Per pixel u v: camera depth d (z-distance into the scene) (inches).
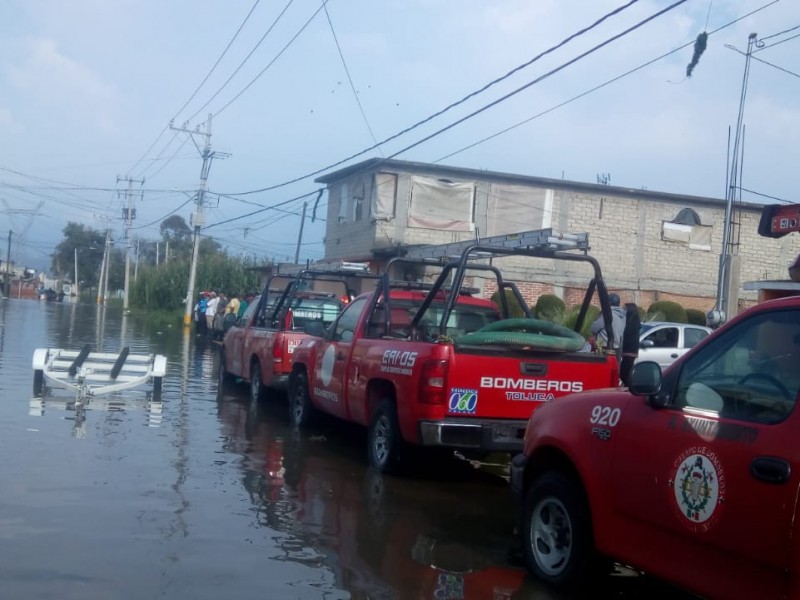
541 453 234.7
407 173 1199.6
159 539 248.5
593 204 1259.8
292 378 470.9
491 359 313.0
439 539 266.1
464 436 310.2
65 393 534.0
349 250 1278.3
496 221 1225.4
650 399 196.4
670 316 1089.4
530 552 233.1
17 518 260.5
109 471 329.7
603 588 223.5
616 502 200.5
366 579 225.6
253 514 282.2
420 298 408.5
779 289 722.2
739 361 181.2
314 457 385.4
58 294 3828.7
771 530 157.8
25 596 199.6
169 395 572.7
